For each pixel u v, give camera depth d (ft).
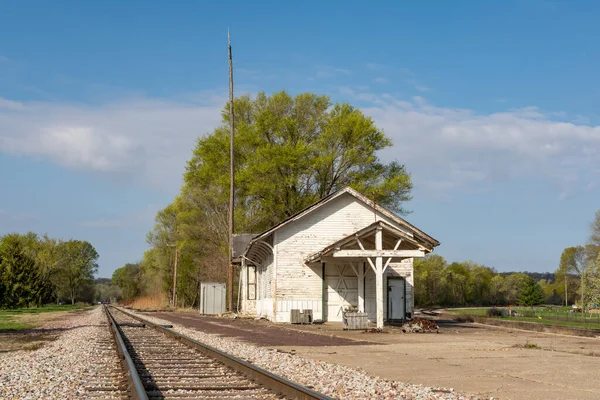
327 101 184.65
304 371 40.34
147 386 32.94
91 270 522.06
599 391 33.86
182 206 224.33
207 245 212.84
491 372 41.42
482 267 433.07
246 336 74.84
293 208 171.32
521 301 353.72
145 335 76.28
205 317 144.66
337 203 111.96
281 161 164.25
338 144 172.65
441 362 47.11
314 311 108.88
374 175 171.01
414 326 83.56
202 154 181.16
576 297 372.38
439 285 398.42
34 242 421.59
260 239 111.14
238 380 36.17
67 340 71.10
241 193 180.45
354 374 39.29
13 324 115.03
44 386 34.14
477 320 119.14
